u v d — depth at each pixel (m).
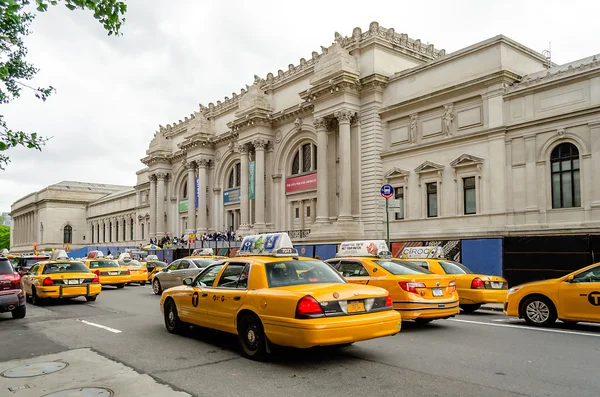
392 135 32.31
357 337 7.55
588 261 17.89
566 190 23.44
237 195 47.03
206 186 50.84
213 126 51.66
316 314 7.36
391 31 34.53
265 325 7.90
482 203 26.48
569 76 23.22
